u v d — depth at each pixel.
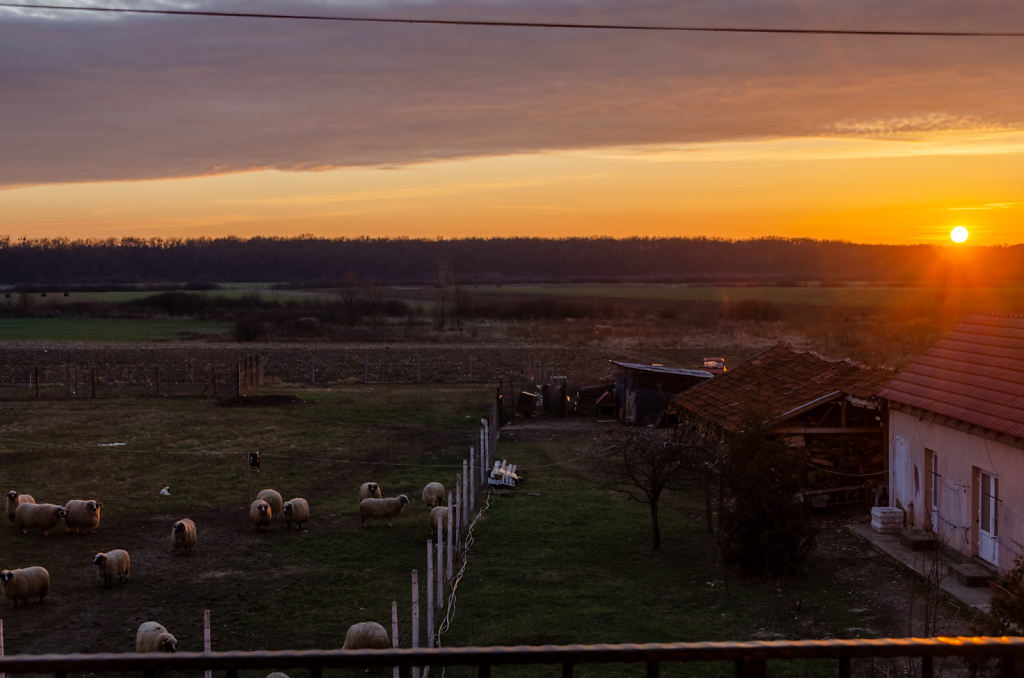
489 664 3.77
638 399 45.78
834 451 27.33
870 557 22.42
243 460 36.12
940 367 24.45
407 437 41.91
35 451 37.41
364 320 119.12
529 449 39.25
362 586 20.84
